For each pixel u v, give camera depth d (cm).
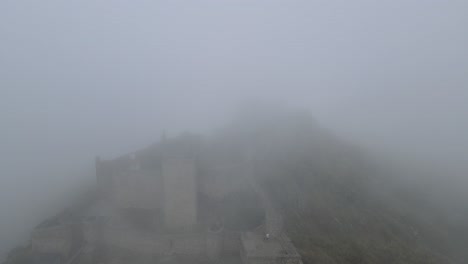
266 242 2109
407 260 2566
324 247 2323
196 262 2245
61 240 2450
